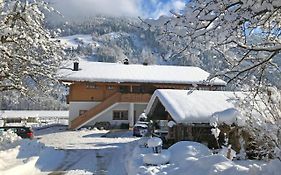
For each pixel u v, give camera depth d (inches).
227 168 369.4
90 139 1194.6
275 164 337.7
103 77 1785.2
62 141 1120.8
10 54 639.8
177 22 224.2
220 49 247.8
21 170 521.0
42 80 716.0
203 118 752.3
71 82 1743.4
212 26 222.4
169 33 227.8
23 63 676.7
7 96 811.4
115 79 1790.1
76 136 1309.1
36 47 640.4
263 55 257.9
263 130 367.6
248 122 389.7
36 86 742.5
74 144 1032.2
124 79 1796.3
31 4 621.6
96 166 645.3
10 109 3102.9
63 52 689.6
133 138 1238.9
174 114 762.2
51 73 708.0
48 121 2196.1
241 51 256.4
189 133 784.3
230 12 215.2
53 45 668.1
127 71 1908.2
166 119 984.3
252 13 212.1
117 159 730.8
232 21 215.9
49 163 666.8
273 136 354.0
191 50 231.8
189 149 559.2
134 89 1854.1
